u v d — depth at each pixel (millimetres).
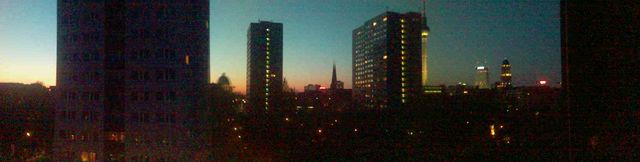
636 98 10180
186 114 43562
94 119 44219
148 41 43719
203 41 45188
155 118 43531
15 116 48625
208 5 46812
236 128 56000
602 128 10422
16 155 47281
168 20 43719
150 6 43750
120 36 44000
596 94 10430
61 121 45938
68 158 45312
